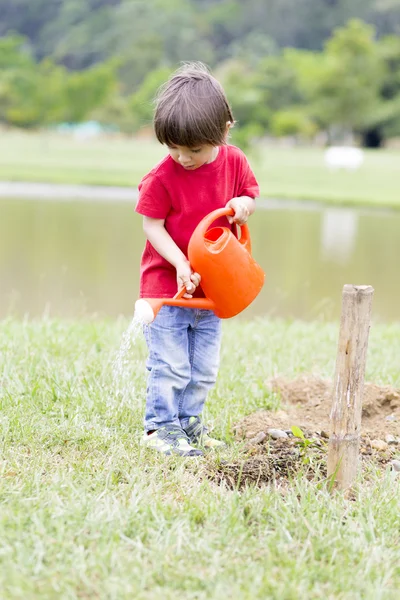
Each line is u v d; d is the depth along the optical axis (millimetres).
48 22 121938
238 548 3256
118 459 4023
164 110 3914
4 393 4887
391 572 3133
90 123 72250
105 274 12586
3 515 3338
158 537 3273
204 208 4211
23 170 38094
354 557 3229
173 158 4082
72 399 4848
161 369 4297
